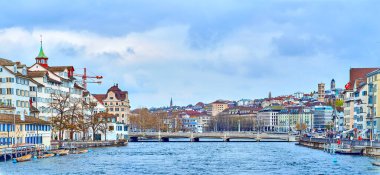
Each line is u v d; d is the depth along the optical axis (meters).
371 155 149.50
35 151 141.25
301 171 113.06
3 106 163.12
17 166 115.69
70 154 159.75
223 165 129.12
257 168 120.94
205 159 148.38
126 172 111.88
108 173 109.19
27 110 184.75
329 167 119.94
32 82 194.75
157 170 116.62
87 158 144.00
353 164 125.12
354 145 159.12
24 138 145.50
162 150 193.25
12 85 173.50
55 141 179.12
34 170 109.12
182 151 187.50
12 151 128.38
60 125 189.25
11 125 137.75
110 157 151.25
